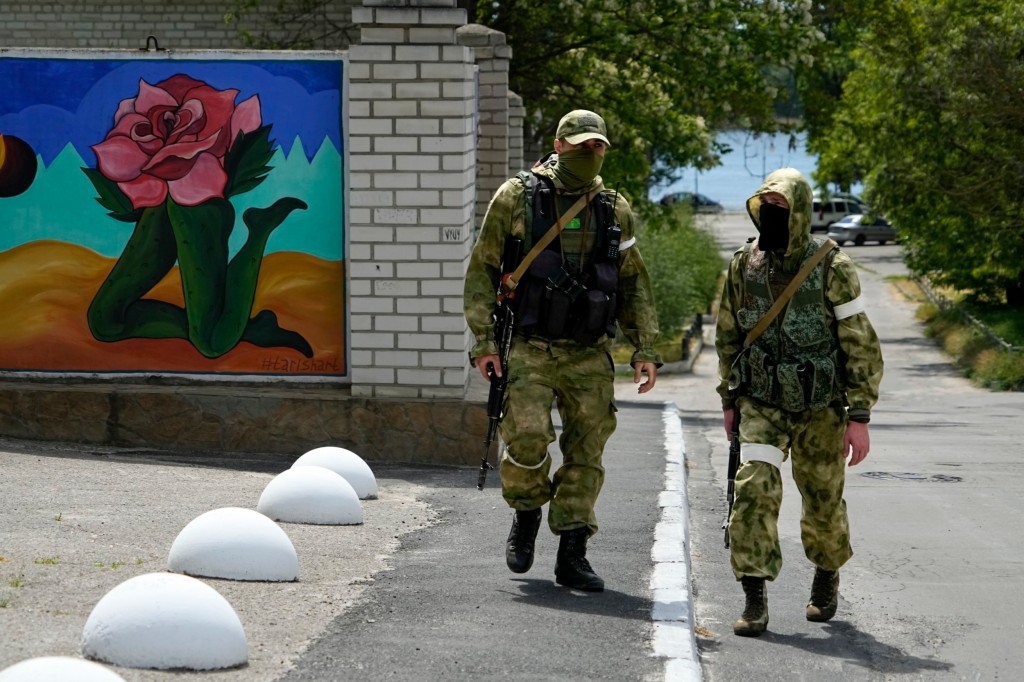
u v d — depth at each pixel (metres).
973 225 32.72
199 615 4.44
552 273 5.82
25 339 10.30
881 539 8.80
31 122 10.15
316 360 10.25
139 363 10.30
